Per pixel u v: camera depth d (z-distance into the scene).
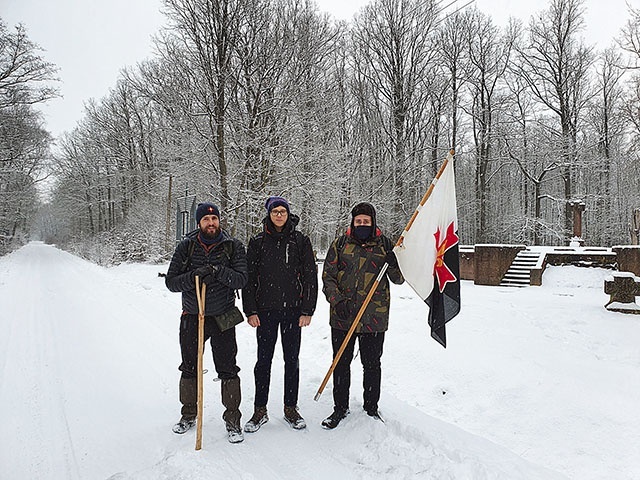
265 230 3.73
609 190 31.59
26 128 29.05
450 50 28.42
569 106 28.80
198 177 17.30
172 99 16.11
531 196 38.97
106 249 29.77
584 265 14.09
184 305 3.62
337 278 3.83
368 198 21.64
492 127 28.91
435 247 3.88
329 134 19.86
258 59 16.20
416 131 28.02
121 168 36.88
